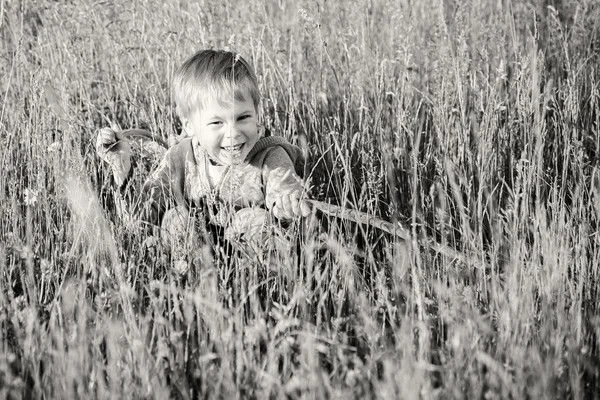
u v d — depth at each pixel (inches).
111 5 192.9
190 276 108.3
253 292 103.0
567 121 154.3
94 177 131.2
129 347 89.9
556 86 179.0
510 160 148.3
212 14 191.2
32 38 189.0
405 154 148.9
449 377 85.0
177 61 177.8
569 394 90.1
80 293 100.4
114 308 99.8
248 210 124.3
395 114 164.2
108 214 121.3
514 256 103.7
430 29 202.5
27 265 109.6
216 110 122.5
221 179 128.9
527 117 151.2
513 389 83.9
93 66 185.8
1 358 88.8
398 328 100.4
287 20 197.3
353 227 131.0
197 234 118.4
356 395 84.8
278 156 128.3
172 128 155.8
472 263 109.6
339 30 188.2
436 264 116.9
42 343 91.6
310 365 83.3
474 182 144.0
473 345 89.9
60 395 85.9
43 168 130.3
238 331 91.0
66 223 122.4
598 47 185.9
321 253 122.3
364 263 117.1
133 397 86.4
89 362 90.4
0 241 117.3
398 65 187.2
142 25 186.4
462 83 167.0
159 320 91.3
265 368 91.7
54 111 147.6
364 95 172.6
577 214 126.2
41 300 108.2
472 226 133.5
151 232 126.9
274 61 183.0
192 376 92.3
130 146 136.7
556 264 102.6
